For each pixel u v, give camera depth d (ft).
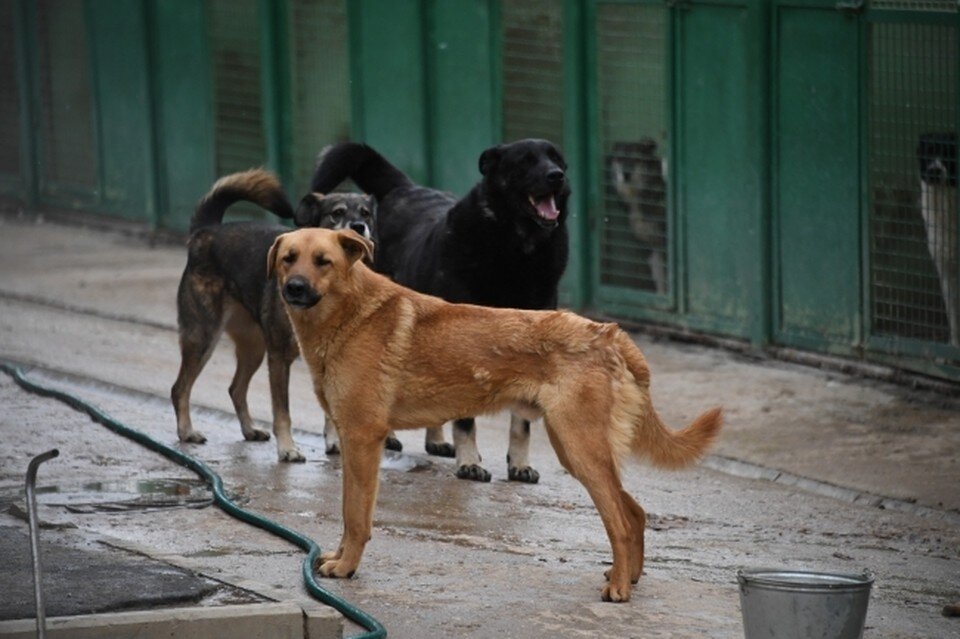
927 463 42.98
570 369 30.81
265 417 47.29
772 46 53.83
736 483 41.78
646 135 58.59
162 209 81.71
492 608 30.17
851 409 48.52
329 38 71.10
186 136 79.41
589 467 30.68
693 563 34.35
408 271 44.60
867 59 51.01
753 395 50.44
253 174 44.29
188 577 29.50
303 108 73.31
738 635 28.94
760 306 55.26
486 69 63.62
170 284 68.80
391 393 31.53
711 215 56.75
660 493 40.68
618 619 29.73
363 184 48.44
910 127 50.06
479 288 42.86
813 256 53.72
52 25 86.12
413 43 66.44
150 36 80.33
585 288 61.57
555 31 60.64
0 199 89.66
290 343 41.32
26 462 40.37
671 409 48.98
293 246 31.14
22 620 26.27
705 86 56.13
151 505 36.70
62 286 68.54
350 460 31.55
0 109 90.38
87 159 86.07
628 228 59.88
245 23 74.84
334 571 31.63
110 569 29.91
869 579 27.09
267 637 27.27
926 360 50.55
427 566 32.89
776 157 54.39
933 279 50.24
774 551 35.60
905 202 50.62
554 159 41.96
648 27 57.67
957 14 48.06
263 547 33.45
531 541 35.45
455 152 65.77
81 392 50.24
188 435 43.62
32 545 24.39
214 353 56.34
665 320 59.11
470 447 41.39
